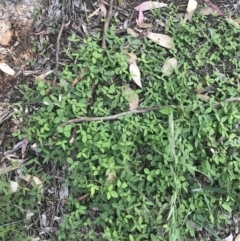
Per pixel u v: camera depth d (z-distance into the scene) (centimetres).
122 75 85
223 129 82
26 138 83
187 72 87
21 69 87
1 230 78
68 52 86
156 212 80
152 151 82
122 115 83
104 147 80
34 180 82
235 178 82
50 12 90
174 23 90
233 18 92
